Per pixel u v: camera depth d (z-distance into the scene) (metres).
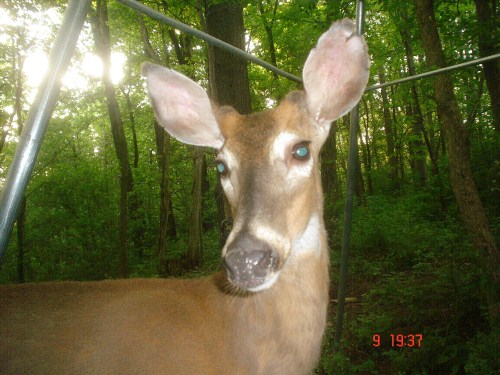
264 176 0.46
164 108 0.59
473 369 0.85
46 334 0.49
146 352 0.49
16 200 0.33
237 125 0.51
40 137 0.34
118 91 3.76
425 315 1.14
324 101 0.55
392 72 4.08
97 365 0.48
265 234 0.42
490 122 2.33
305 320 0.51
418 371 0.94
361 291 1.54
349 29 0.53
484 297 1.06
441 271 1.37
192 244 2.30
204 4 1.67
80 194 2.82
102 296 0.54
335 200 2.35
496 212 1.68
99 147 5.50
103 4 2.42
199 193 2.31
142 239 3.16
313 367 0.54
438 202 2.35
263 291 0.51
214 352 0.50
